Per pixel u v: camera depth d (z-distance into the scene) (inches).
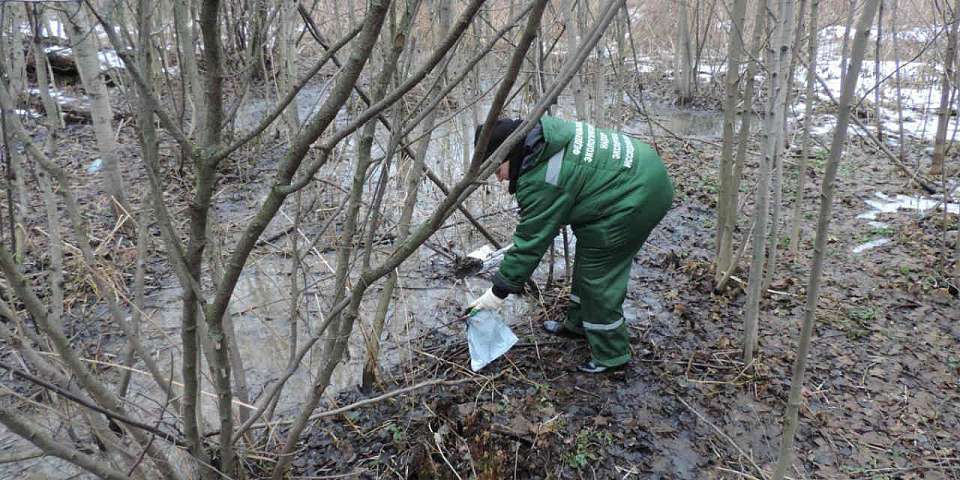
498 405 117.3
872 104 346.0
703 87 446.3
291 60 171.5
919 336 141.0
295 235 97.1
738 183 151.1
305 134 49.0
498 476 100.3
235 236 189.2
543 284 167.8
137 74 45.4
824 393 122.9
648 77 481.7
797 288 161.6
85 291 148.9
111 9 66.7
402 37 69.0
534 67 158.7
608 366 126.1
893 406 119.3
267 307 155.8
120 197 87.1
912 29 407.2
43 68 83.7
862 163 267.6
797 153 279.1
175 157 232.7
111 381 120.9
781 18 111.5
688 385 125.3
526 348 138.0
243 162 250.5
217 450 96.0
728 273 155.3
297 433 88.7
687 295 160.2
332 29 211.3
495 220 205.5
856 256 180.5
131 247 172.1
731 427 114.7
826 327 144.8
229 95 290.5
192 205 52.7
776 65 110.6
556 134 107.1
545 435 108.5
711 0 391.2
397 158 194.5
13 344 66.5
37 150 72.2
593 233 113.4
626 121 345.4
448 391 122.5
